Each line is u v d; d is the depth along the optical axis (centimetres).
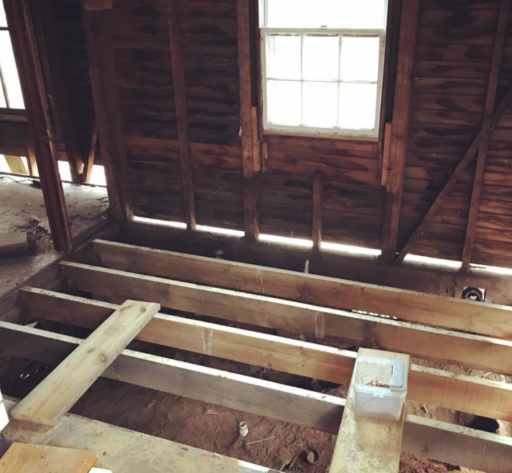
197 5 434
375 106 419
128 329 348
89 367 315
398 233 460
